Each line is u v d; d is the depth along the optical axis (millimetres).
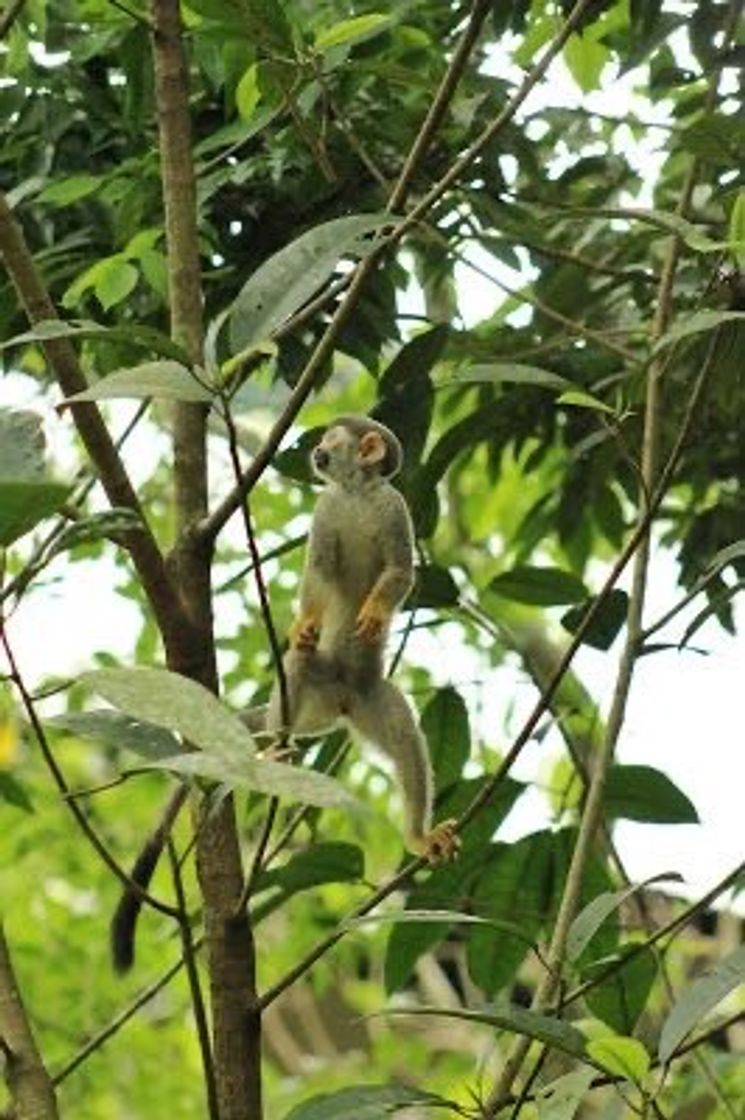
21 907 21016
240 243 11109
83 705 17750
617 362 12016
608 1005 8391
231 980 7879
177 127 8922
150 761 6441
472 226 11250
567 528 12883
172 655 8055
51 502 5957
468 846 10172
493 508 17422
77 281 10492
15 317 11250
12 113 11555
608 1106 7953
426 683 15977
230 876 7988
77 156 11586
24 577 6398
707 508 12586
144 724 6758
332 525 10578
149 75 10883
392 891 8359
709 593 11609
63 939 20969
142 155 11219
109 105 11469
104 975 20734
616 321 12180
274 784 5723
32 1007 20766
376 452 10609
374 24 9102
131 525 6578
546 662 16094
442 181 8547
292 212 11031
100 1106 20797
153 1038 20969
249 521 7246
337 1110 7438
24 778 20078
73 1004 20781
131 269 10055
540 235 11266
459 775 10781
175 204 8859
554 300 12047
